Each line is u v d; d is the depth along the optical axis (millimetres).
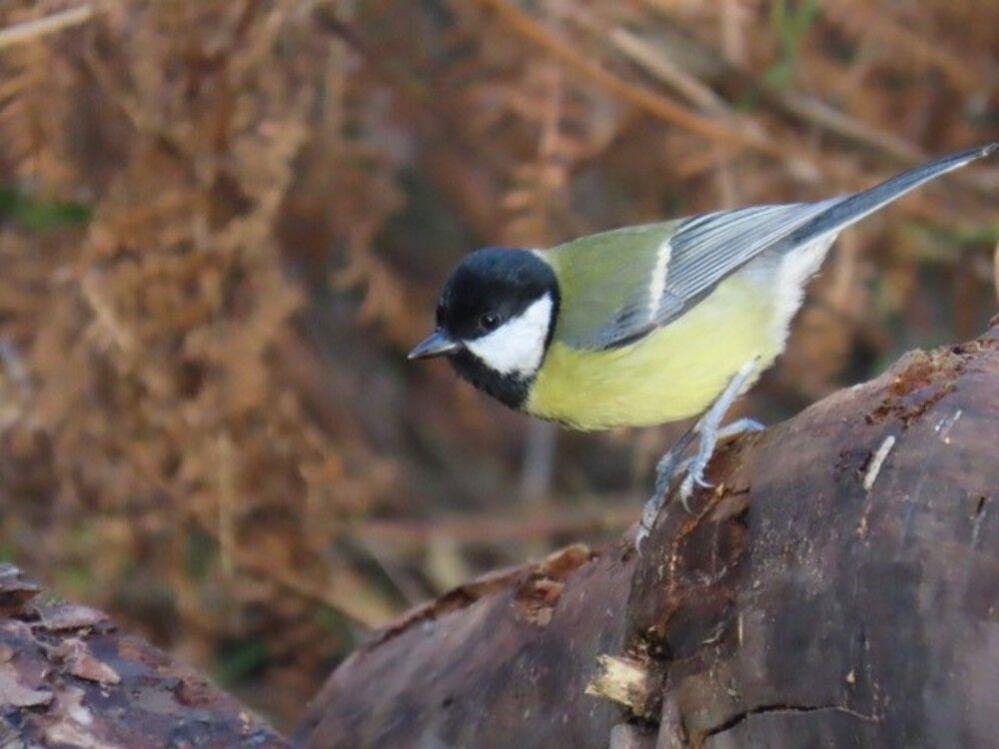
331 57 10625
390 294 11281
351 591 11328
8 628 5758
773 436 5258
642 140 11312
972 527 4434
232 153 9859
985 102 11680
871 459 4723
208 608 10742
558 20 11172
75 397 9914
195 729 5719
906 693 4492
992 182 11695
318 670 11320
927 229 11664
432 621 7129
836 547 4727
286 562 10711
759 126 11406
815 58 11711
